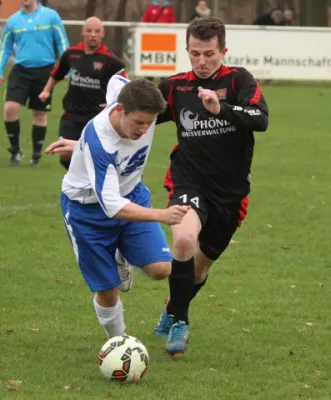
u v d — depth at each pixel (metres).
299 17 95.50
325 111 52.09
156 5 63.34
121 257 14.66
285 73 59.97
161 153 37.75
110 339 13.30
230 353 14.65
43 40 32.50
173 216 12.54
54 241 22.66
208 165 14.47
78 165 13.45
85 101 27.89
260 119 13.82
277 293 18.56
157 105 12.35
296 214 26.47
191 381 13.16
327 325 16.36
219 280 19.47
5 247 21.86
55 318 16.44
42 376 13.20
